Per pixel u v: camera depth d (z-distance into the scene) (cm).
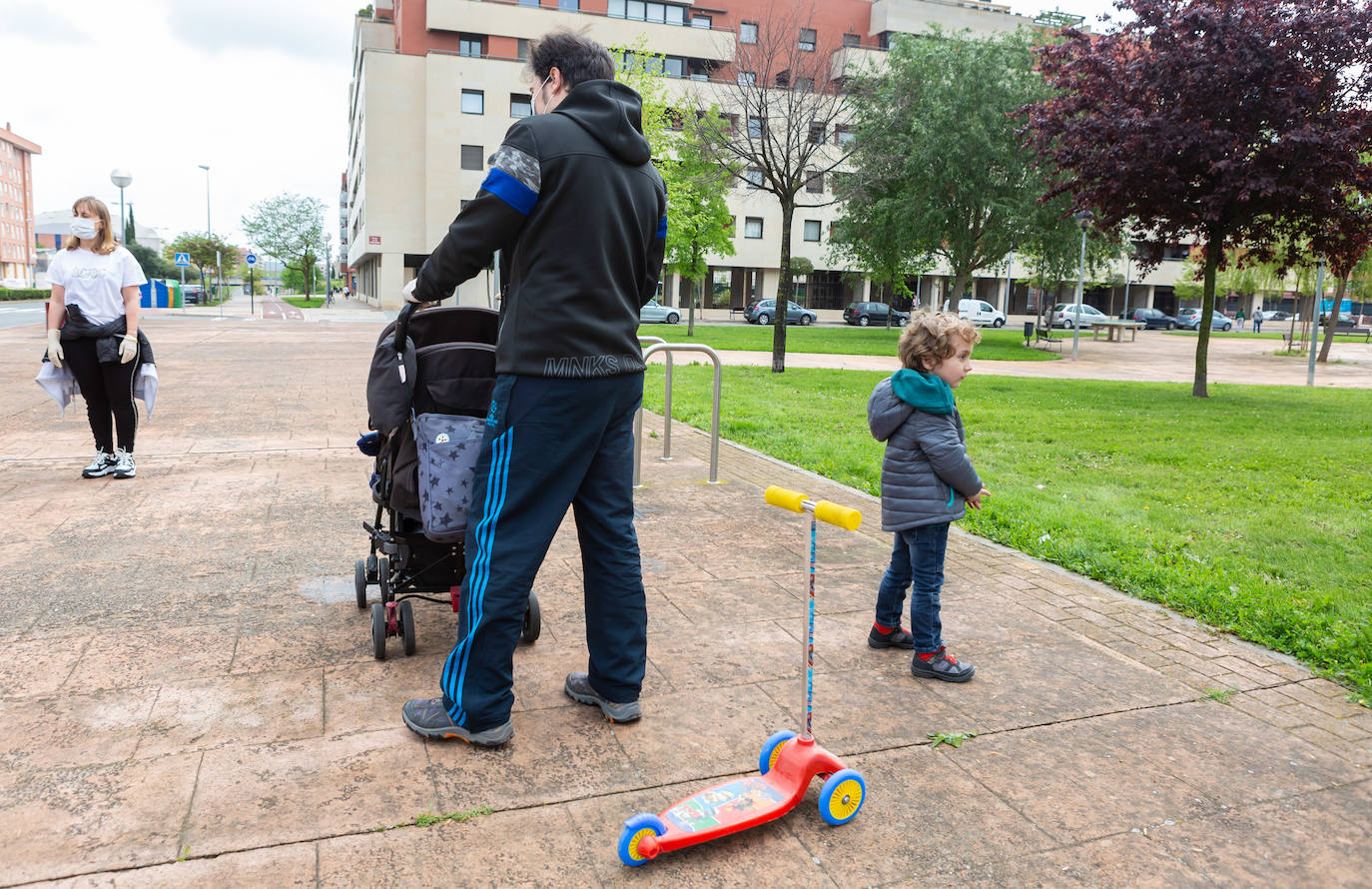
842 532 561
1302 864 239
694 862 232
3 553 463
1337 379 2097
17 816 238
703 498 642
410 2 4931
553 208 259
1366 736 312
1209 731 313
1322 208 1335
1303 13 1245
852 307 4731
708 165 1862
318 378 1340
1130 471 808
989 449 918
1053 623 416
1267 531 588
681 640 380
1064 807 263
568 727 300
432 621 389
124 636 362
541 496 274
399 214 4872
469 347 315
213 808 245
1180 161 1363
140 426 865
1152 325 5369
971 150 2920
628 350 280
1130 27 1390
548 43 278
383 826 239
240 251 9088
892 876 229
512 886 218
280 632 370
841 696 332
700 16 5194
